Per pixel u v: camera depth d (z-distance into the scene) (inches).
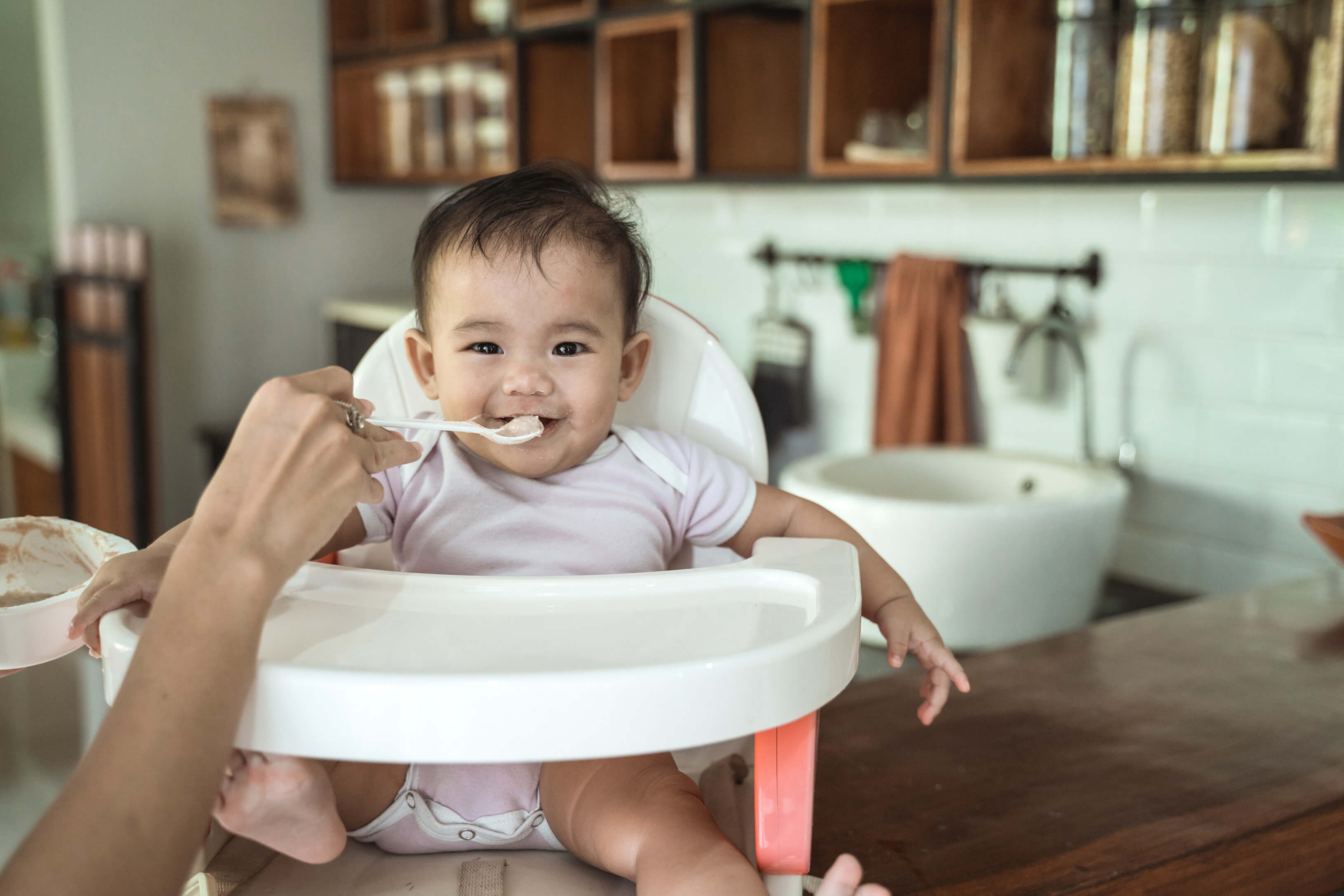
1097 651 41.1
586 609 22.1
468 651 19.7
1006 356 61.0
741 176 70.1
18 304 130.7
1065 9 53.2
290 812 20.2
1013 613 49.9
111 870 16.1
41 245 142.9
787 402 80.4
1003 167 55.0
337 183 115.0
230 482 19.3
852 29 65.6
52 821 16.4
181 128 109.1
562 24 82.3
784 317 82.3
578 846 25.1
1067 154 53.8
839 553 25.5
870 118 64.3
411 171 105.0
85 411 101.9
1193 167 47.3
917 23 67.8
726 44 73.5
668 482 31.5
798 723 22.7
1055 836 27.6
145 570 22.9
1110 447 62.6
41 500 116.0
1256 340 55.2
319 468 19.7
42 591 29.3
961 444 67.2
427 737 17.8
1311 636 42.6
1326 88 43.9
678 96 81.7
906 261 67.6
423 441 31.4
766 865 23.2
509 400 28.7
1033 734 33.9
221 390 114.9
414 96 104.0
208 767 17.4
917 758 32.3
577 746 17.9
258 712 18.2
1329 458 53.0
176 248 110.3
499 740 17.8
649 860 22.8
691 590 23.1
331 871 25.9
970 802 29.5
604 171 80.3
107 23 104.1
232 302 114.2
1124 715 35.3
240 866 26.0
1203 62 48.2
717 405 34.1
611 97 79.3
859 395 77.0
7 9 137.2
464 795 26.0
